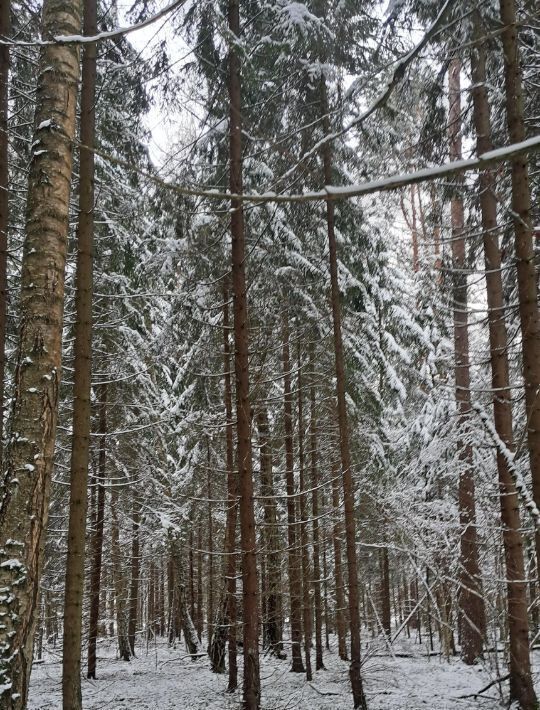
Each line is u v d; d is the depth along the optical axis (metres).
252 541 7.95
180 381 13.16
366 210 13.95
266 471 13.40
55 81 5.45
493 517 9.28
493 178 8.48
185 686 12.34
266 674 13.17
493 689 9.51
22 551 4.55
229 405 11.82
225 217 9.42
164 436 14.79
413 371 15.45
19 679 4.32
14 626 4.38
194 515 16.89
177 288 11.92
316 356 13.13
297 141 9.38
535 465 5.49
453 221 13.34
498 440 4.14
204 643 23.06
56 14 5.54
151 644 23.23
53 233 5.20
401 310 14.43
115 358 13.08
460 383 12.44
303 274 11.99
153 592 27.14
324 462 14.99
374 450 13.82
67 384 12.08
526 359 5.70
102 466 14.36
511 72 5.75
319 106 9.81
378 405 13.88
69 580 6.34
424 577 11.30
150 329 14.11
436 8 7.09
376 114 8.65
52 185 5.26
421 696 9.73
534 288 5.77
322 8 8.77
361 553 17.23
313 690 11.09
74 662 6.16
